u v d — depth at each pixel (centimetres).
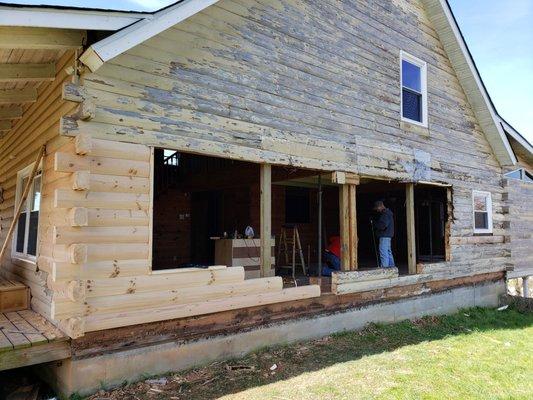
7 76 522
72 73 471
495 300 1150
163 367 510
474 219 1091
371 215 1384
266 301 615
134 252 488
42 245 561
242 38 625
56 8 414
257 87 637
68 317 435
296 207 1236
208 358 554
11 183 779
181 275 526
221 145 582
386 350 660
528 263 1273
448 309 991
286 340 651
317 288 689
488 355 652
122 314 473
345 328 747
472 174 1095
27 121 679
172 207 1149
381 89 864
